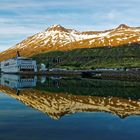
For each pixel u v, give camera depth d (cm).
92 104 7888
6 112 6419
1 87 14638
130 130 4619
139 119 5544
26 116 5903
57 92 11625
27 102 8412
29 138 4112
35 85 15700
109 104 7875
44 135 4284
